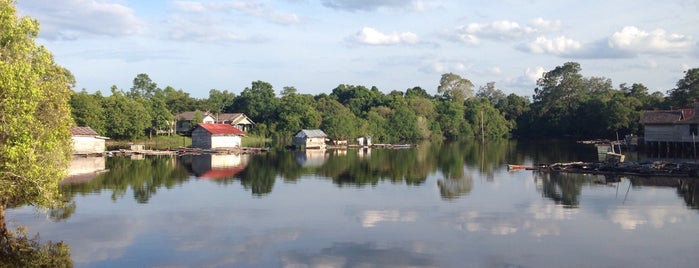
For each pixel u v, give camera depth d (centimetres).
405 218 2806
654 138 7219
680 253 2159
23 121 1931
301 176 4631
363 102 14238
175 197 3434
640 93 13038
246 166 5547
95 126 8569
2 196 2144
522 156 7044
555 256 2133
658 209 3000
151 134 10350
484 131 13650
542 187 3894
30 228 2541
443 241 2352
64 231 2497
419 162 6094
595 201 3275
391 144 10025
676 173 4450
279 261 2078
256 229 2562
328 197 3462
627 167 4712
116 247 2250
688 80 10088
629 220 2733
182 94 14425
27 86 1933
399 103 13462
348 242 2338
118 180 4247
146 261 2067
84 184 3991
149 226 2612
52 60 2327
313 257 2128
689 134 6812
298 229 2564
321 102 12800
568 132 13625
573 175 4609
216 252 2188
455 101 16000
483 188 3866
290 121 11631
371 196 3506
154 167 5356
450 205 3170
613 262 2056
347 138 10000
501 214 2898
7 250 2178
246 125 12581
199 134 8262
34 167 1980
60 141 2252
